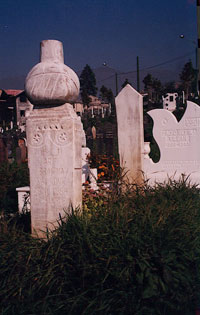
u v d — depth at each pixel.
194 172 7.78
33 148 4.18
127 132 6.79
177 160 7.94
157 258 3.19
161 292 3.05
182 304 3.05
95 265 3.07
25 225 4.54
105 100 59.59
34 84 4.05
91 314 2.80
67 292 3.07
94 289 2.98
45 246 3.47
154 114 8.05
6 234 3.75
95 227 3.51
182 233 3.55
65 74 4.05
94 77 85.38
